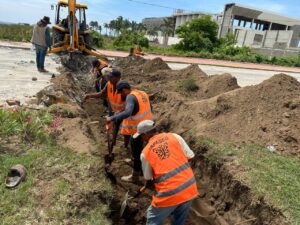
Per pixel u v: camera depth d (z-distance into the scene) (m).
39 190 3.54
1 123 4.67
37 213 3.20
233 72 19.75
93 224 3.28
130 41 32.44
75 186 3.68
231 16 54.00
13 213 3.16
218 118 6.09
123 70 12.28
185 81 8.93
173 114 6.92
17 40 22.94
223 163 4.74
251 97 6.30
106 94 5.68
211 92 8.22
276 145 5.20
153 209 3.09
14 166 3.75
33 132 4.70
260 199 3.87
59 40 13.09
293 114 5.71
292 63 31.61
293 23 58.72
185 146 3.21
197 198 4.79
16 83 8.39
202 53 29.56
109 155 5.08
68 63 11.85
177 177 2.98
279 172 4.42
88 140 4.91
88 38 13.77
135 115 4.50
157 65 12.21
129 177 4.87
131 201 4.41
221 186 4.64
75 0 12.08
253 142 5.30
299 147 5.15
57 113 5.61
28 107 5.88
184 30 35.69
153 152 3.02
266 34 48.94
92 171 4.07
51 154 4.28
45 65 11.86
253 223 3.85
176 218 3.21
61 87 7.37
